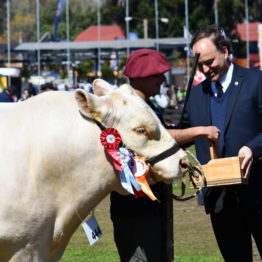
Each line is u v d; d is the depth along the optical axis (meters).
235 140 5.69
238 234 5.89
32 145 4.71
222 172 5.34
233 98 5.72
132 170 4.78
